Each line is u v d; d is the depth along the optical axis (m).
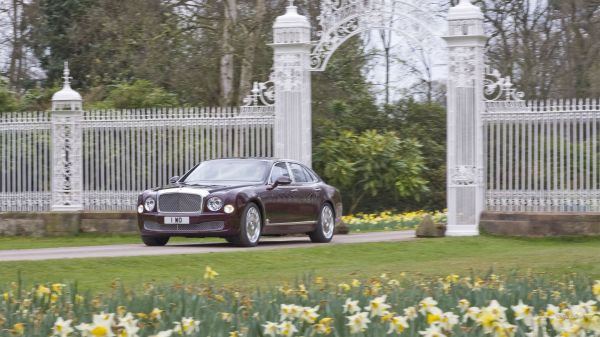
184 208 40.53
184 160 50.50
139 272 33.06
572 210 45.97
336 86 77.12
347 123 74.88
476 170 46.69
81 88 79.31
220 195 40.19
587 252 38.16
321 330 16.16
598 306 21.25
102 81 73.88
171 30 67.69
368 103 77.62
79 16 78.81
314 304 20.17
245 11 71.94
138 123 50.56
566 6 79.75
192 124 50.16
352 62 77.81
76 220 50.09
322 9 49.94
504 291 20.94
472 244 43.88
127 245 44.03
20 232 50.56
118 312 18.58
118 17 70.62
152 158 50.62
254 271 34.00
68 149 50.84
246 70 65.25
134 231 49.72
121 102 60.53
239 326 17.05
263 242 45.84
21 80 82.25
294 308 16.88
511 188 46.88
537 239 45.41
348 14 49.59
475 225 46.56
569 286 24.33
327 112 75.06
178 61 68.06
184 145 50.41
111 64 71.56
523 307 15.80
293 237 49.75
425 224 46.56
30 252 39.75
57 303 20.58
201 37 69.94
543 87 81.56
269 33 70.12
